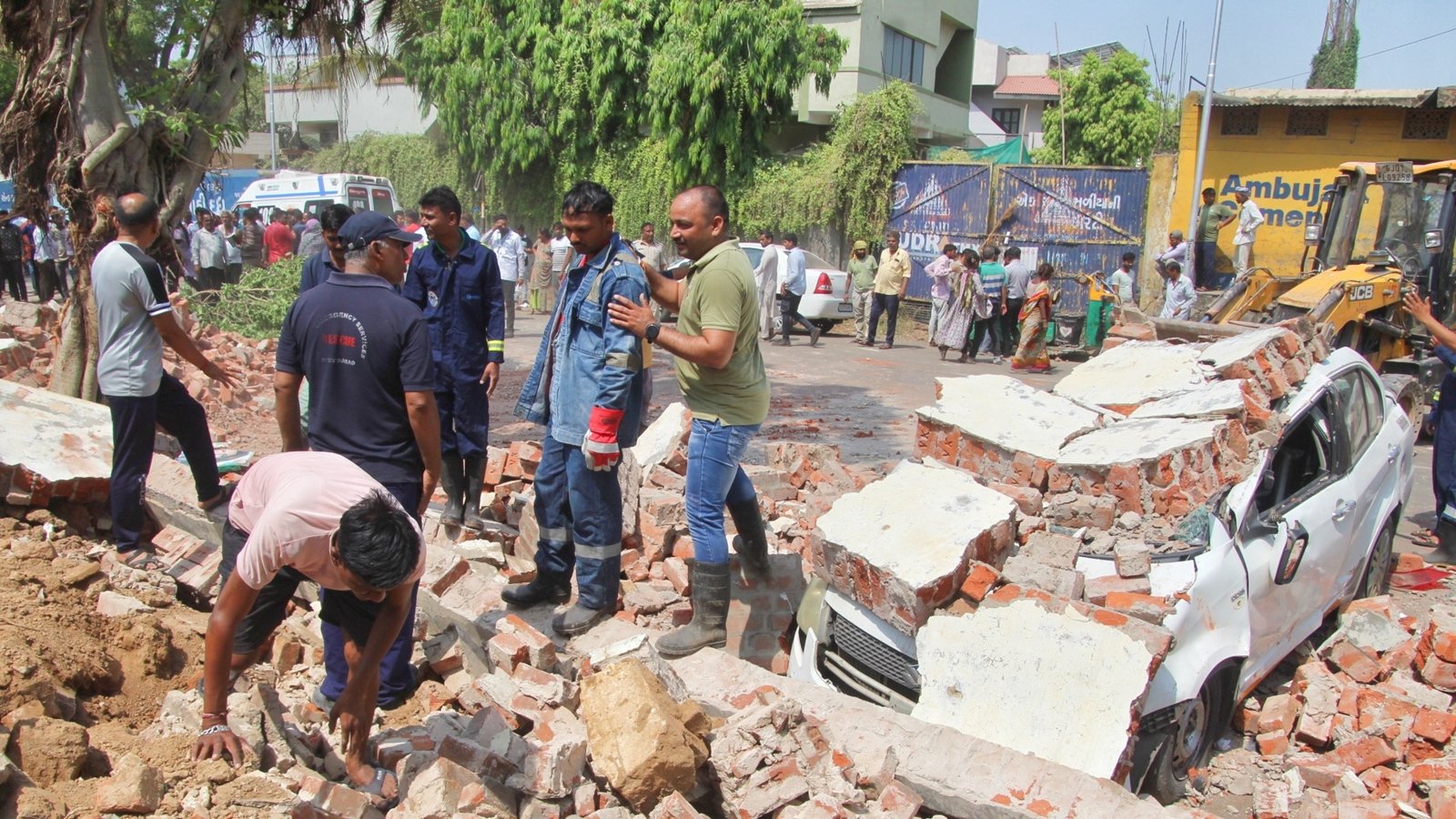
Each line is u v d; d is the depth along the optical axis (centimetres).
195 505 548
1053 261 1989
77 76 684
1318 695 492
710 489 439
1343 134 1727
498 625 416
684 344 404
